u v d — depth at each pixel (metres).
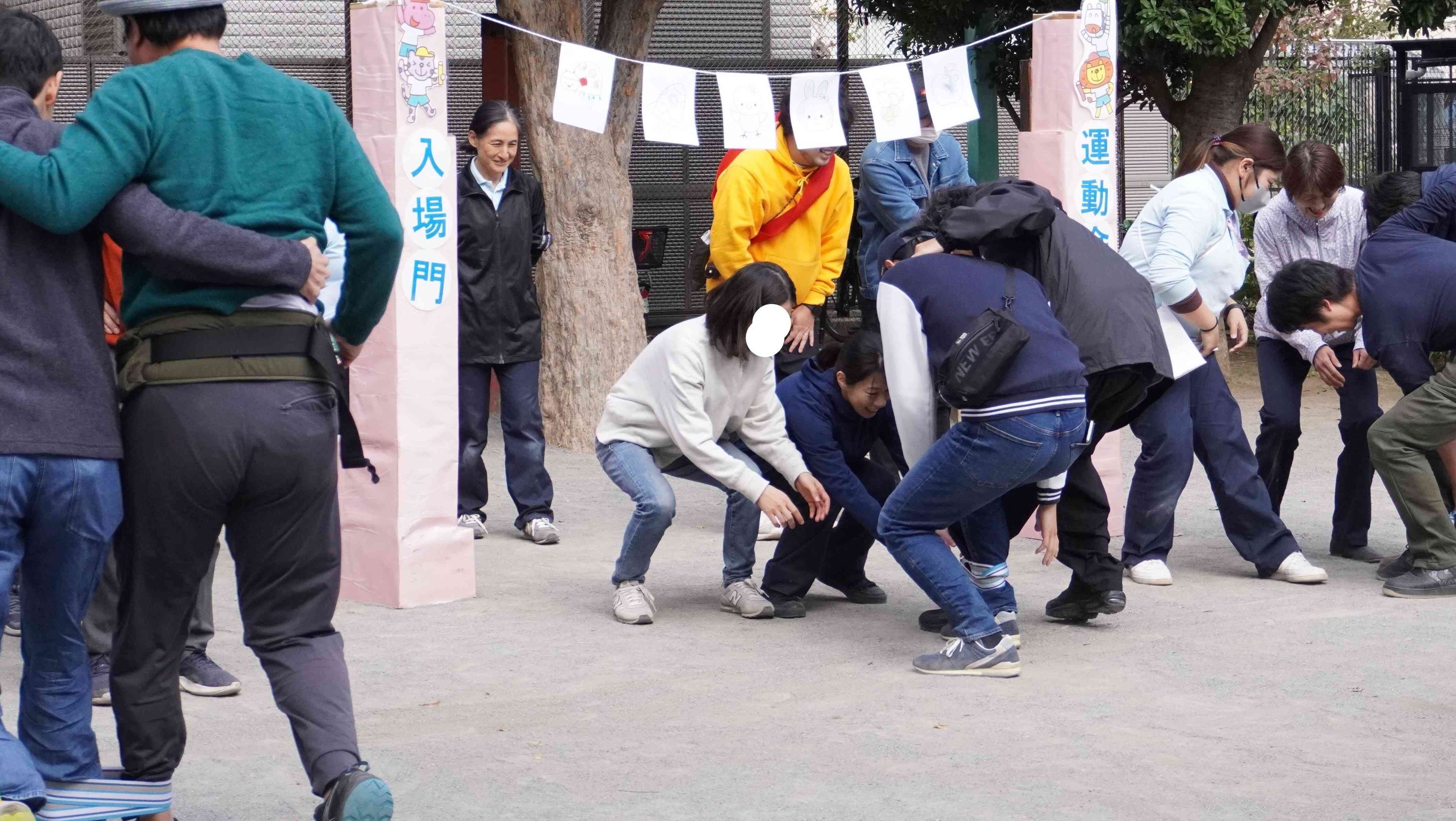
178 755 3.14
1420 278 5.53
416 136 5.35
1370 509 6.33
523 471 6.81
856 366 5.01
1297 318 5.84
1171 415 5.76
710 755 3.88
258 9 10.80
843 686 4.52
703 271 6.73
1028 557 6.43
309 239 3.00
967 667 4.61
